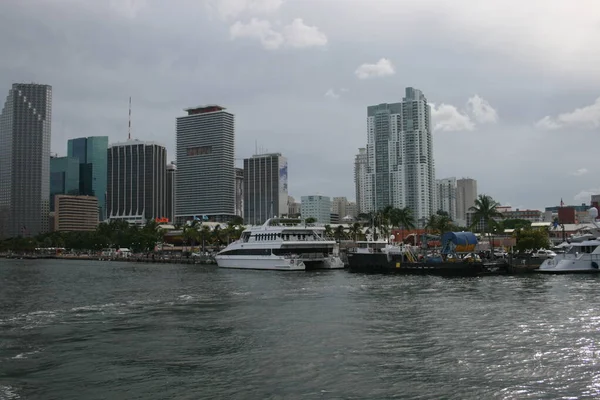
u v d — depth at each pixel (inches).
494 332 1813.5
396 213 6599.4
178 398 1195.3
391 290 3083.2
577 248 4244.6
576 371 1355.8
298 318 2139.5
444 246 4557.1
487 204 5398.6
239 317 2191.2
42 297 3006.9
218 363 1467.8
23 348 1663.4
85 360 1513.3
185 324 2049.7
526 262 4419.3
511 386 1248.8
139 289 3420.3
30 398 1207.6
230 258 5807.1
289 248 5236.2
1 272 5625.0
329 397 1189.1
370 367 1412.4
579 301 2495.1
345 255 5812.0
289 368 1411.2
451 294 2839.6
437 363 1441.9
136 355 1566.2
